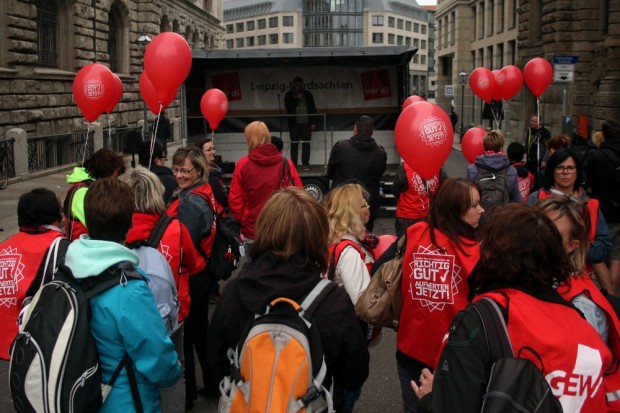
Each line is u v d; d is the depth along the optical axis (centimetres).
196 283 476
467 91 5059
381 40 14712
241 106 1419
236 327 265
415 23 15762
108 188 294
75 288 262
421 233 338
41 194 368
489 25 4475
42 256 355
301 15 14688
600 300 262
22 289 350
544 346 208
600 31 2459
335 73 1406
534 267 220
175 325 385
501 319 213
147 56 671
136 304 265
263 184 640
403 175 709
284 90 1413
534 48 2973
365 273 373
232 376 260
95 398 256
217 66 1384
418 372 345
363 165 761
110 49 2895
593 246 521
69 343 249
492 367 203
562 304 222
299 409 238
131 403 267
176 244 397
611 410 252
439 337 330
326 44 14750
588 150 840
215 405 493
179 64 670
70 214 470
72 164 2250
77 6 2342
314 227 266
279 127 1425
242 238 672
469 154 933
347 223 383
